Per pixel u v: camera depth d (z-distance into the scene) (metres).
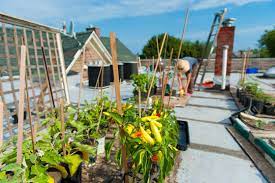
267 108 4.42
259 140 2.69
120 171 2.10
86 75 9.84
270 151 2.37
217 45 7.60
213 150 2.73
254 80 10.55
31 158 1.40
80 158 1.64
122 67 9.46
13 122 3.52
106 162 2.29
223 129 3.56
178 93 6.20
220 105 5.36
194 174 2.17
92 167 2.20
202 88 7.91
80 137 2.00
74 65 9.52
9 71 3.05
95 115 2.62
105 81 7.68
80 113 2.61
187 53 26.19
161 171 1.52
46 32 3.97
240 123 3.47
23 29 3.34
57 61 4.30
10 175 1.37
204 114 4.50
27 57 3.44
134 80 5.50
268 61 15.92
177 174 2.16
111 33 1.42
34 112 3.71
